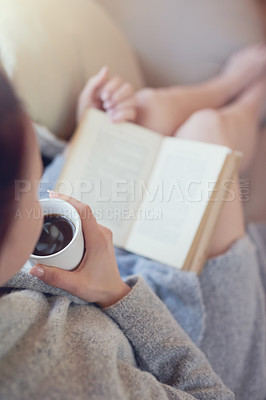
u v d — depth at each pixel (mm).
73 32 1040
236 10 1456
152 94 1033
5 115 342
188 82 1407
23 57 898
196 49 1419
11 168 344
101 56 1115
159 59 1401
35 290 565
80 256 592
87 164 844
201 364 649
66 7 1067
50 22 991
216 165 804
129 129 895
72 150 857
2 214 354
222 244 877
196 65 1416
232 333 815
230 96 1315
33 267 548
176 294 806
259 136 1335
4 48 888
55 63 967
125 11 1402
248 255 872
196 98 1171
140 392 520
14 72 875
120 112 913
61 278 562
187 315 797
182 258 791
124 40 1251
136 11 1404
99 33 1137
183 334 678
